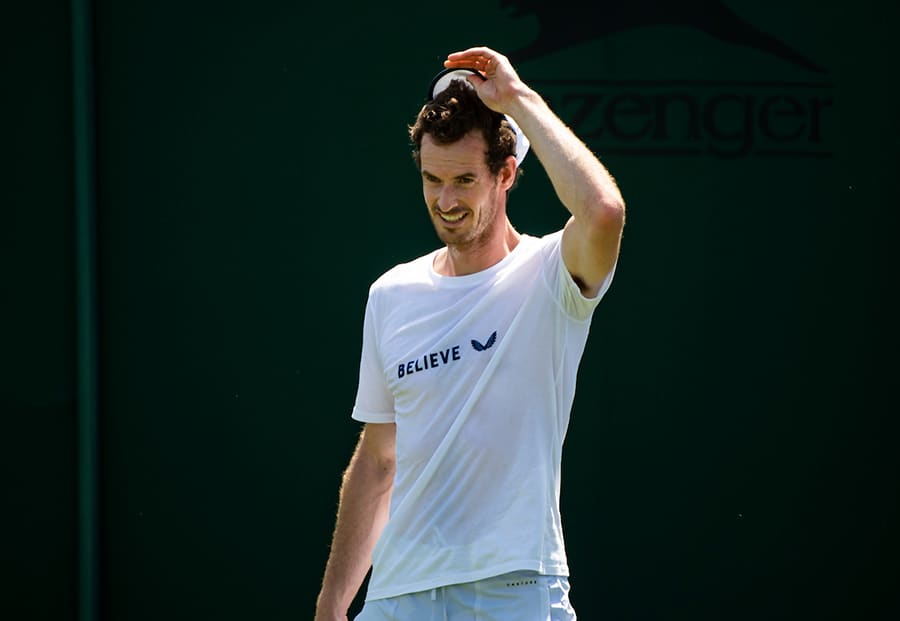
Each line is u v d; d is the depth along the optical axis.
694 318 16.73
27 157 16.69
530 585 10.02
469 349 10.34
